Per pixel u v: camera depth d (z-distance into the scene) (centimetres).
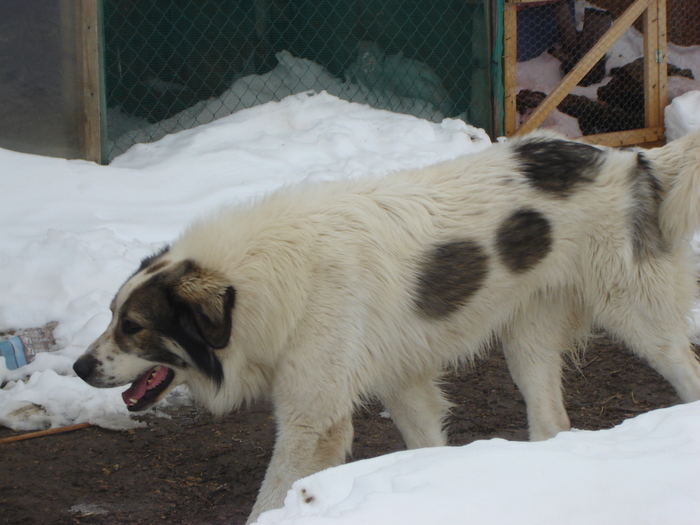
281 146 778
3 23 685
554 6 1034
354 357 328
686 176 354
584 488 213
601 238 360
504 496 210
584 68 888
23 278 547
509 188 353
